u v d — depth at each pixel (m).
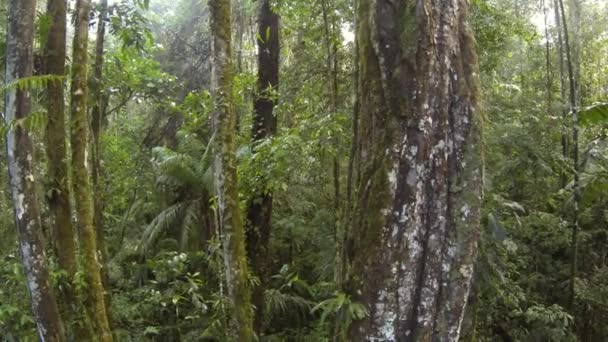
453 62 3.67
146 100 11.34
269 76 8.64
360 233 3.62
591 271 10.27
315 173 8.42
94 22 7.59
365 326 3.51
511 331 8.67
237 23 11.66
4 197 8.23
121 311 8.68
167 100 10.62
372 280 3.52
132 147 14.09
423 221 3.54
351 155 3.91
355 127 3.88
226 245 4.74
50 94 5.04
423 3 3.57
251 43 11.88
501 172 9.59
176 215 11.78
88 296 4.88
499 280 7.54
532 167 9.74
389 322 3.47
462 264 3.56
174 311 9.41
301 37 9.35
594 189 8.40
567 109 11.32
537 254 9.98
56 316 4.57
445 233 3.58
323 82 8.92
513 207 7.67
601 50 13.26
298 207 10.80
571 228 9.81
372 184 3.59
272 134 8.51
